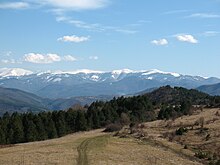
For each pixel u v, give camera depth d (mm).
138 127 154000
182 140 118000
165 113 185000
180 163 84938
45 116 168000
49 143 125000
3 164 79062
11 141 150500
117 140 124312
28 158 86500
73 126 178375
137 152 97875
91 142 118625
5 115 175625
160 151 100625
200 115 168125
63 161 81625
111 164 79250
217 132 121562
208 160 90062
